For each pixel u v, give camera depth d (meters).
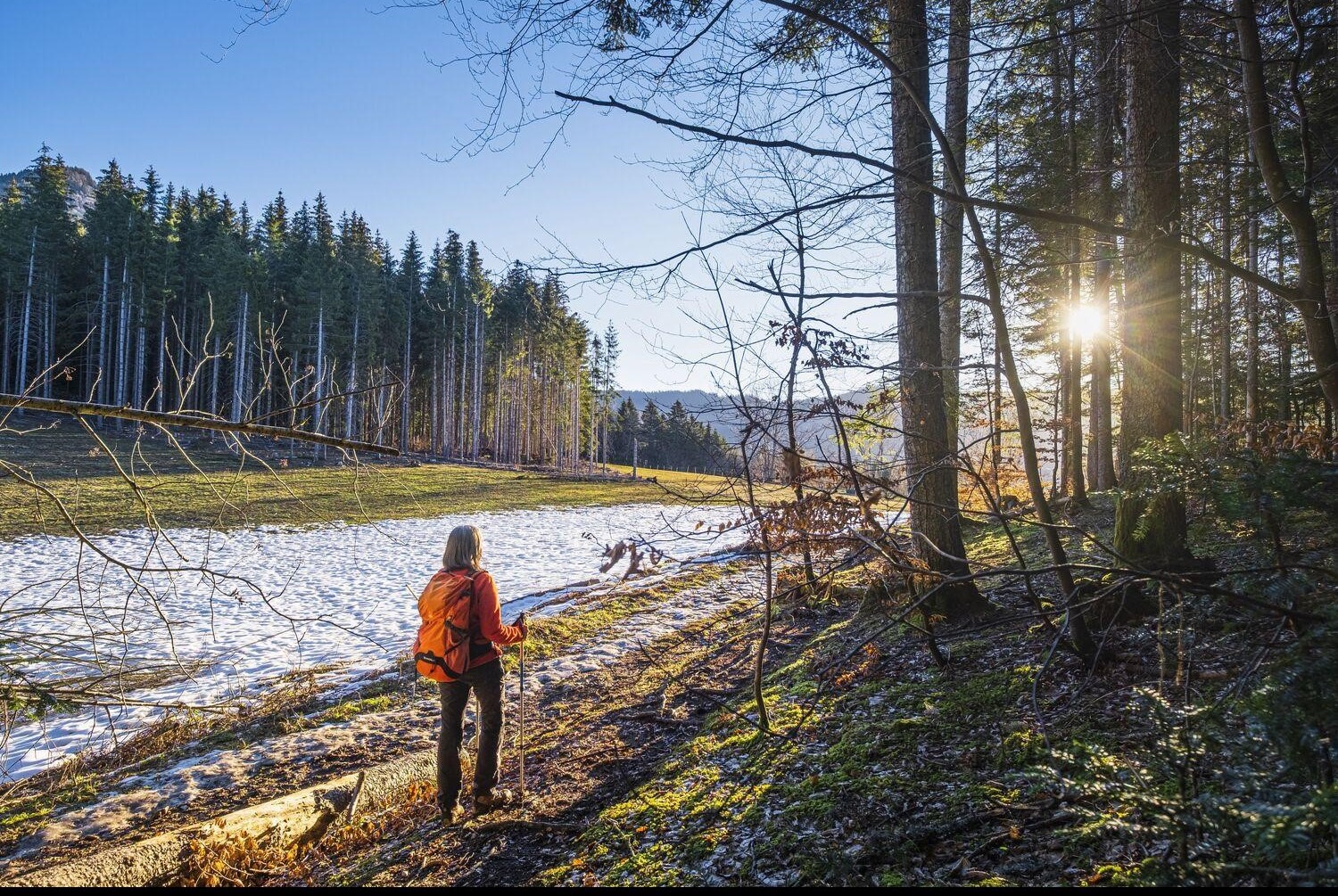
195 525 19.27
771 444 3.29
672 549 14.11
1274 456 2.45
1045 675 4.14
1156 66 4.77
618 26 3.47
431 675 4.44
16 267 42.78
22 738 6.19
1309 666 1.91
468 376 61.66
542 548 18.91
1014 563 8.20
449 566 4.58
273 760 5.44
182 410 3.00
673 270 3.05
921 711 4.23
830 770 3.83
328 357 39.81
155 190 51.94
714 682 6.47
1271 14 4.62
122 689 3.81
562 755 5.30
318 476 25.94
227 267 36.09
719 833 3.52
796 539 3.26
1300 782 1.87
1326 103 4.48
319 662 8.49
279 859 4.20
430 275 56.28
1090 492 16.23
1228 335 15.64
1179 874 1.87
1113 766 2.35
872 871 2.81
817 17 2.87
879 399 3.95
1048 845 2.65
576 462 59.06
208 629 10.01
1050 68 4.74
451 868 3.85
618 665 7.61
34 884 3.61
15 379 48.31
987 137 5.43
